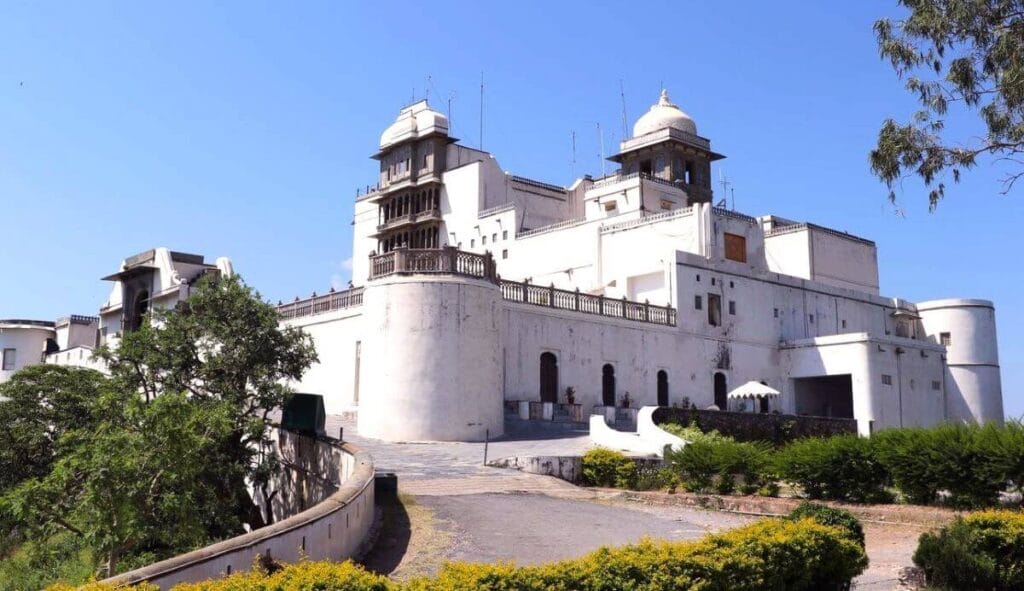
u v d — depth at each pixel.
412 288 32.38
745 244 50.59
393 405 31.52
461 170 59.53
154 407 18.67
